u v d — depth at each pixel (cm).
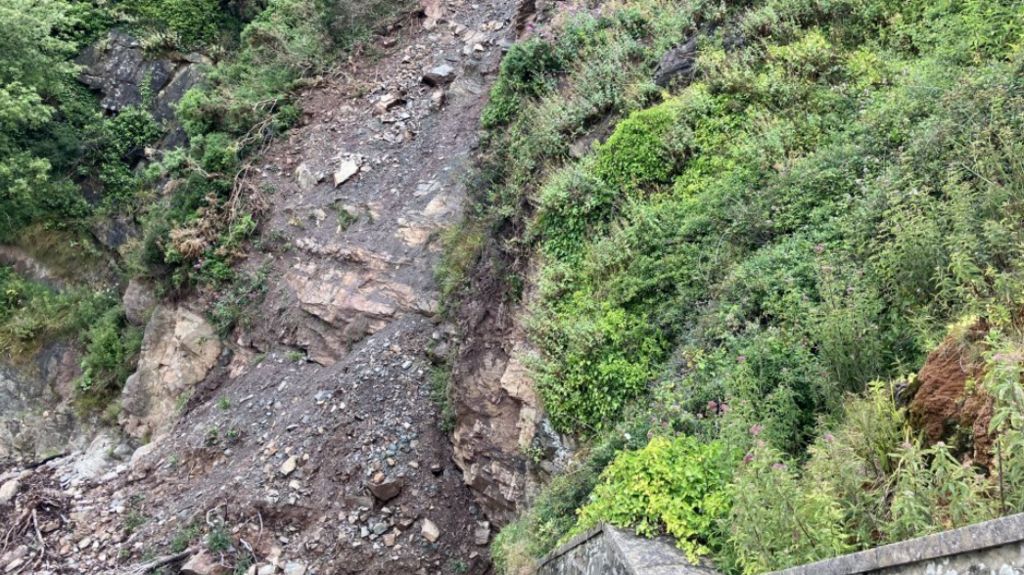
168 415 1205
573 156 895
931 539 271
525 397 781
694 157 795
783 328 580
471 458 861
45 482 1142
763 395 545
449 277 1033
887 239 570
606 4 1073
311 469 940
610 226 791
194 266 1259
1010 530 237
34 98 1487
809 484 412
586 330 712
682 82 878
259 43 1563
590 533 509
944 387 411
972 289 454
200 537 914
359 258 1155
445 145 1259
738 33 876
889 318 526
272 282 1222
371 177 1269
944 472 339
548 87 1018
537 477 757
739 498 405
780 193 692
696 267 697
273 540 898
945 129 596
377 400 980
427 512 894
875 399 437
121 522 994
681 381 623
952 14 749
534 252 855
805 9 848
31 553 968
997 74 617
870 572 306
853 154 675
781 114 773
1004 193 504
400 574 856
